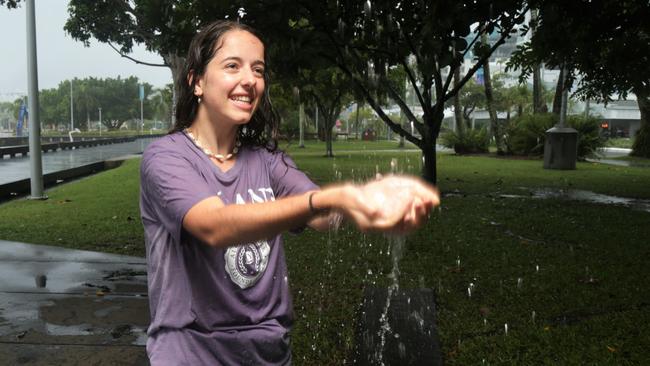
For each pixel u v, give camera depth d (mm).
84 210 8664
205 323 1325
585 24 8367
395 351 3164
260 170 1462
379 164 17547
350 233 6645
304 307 4004
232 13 7250
